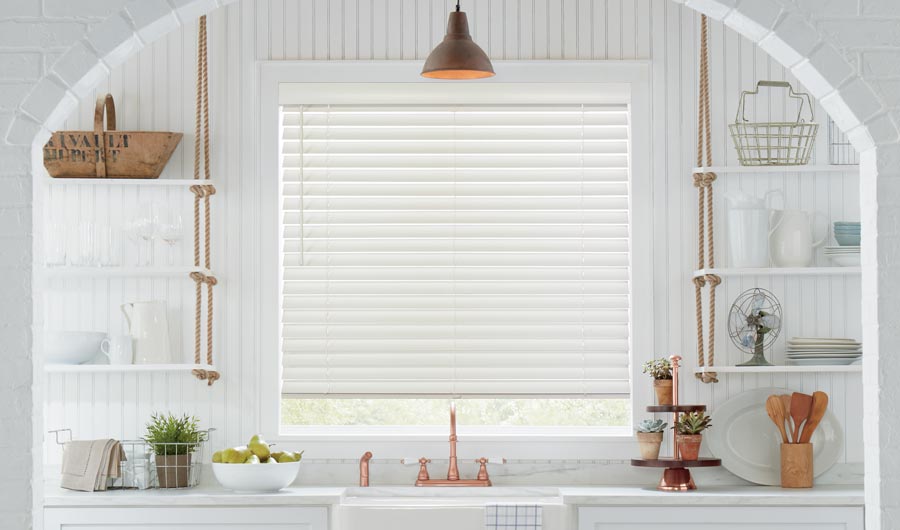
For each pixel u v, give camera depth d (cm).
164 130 439
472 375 439
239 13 440
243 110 438
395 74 439
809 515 379
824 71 264
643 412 435
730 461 425
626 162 443
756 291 435
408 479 430
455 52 353
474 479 427
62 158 421
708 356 430
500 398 438
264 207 437
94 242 415
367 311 442
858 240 422
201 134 437
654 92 439
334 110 442
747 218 425
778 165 427
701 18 439
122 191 437
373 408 619
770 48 274
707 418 406
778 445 427
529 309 442
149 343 424
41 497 262
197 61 438
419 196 443
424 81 439
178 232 413
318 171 443
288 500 382
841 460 429
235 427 433
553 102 441
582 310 442
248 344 435
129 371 429
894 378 260
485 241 443
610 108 443
